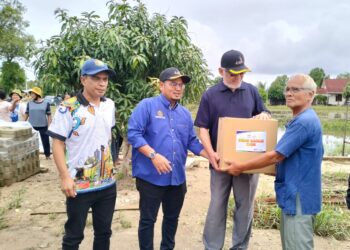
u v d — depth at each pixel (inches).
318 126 101.1
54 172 280.1
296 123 100.2
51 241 155.8
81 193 109.5
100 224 119.0
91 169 110.4
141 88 227.0
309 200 101.3
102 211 118.1
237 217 138.3
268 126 119.8
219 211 136.9
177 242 157.6
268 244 157.0
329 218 171.2
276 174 113.9
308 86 101.0
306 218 101.7
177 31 226.7
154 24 232.4
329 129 837.8
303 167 101.3
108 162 115.0
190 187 236.7
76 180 109.0
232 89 133.6
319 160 102.3
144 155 124.9
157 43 226.8
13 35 1679.4
